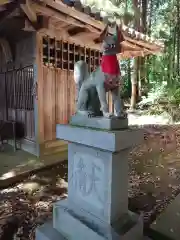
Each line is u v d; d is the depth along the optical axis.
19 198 3.06
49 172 4.10
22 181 3.66
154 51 6.76
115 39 1.77
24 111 5.49
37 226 2.44
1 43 5.50
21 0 3.13
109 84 1.83
